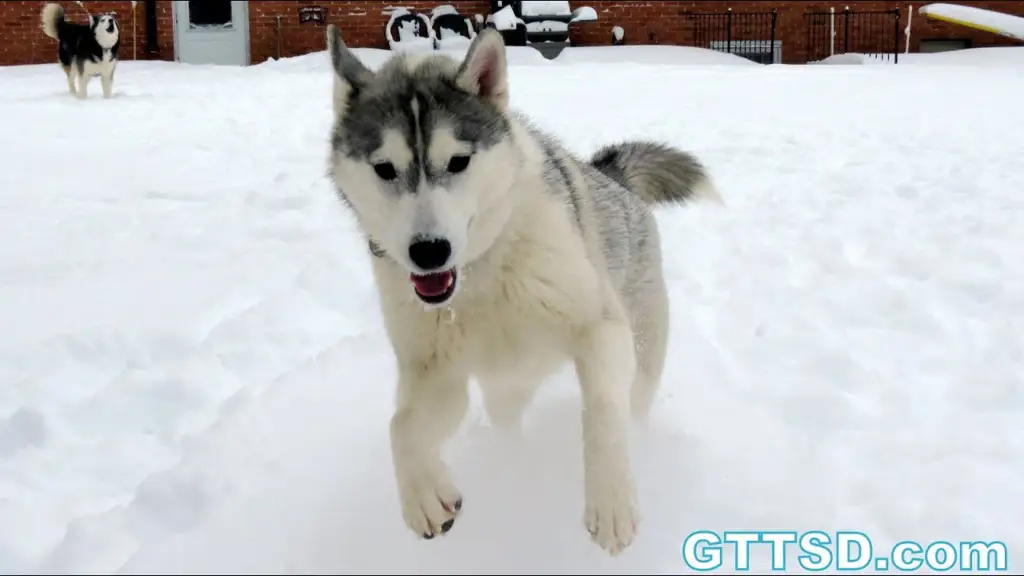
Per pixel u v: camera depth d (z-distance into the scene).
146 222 4.41
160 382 2.90
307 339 3.29
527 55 12.50
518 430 2.56
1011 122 6.67
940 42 14.65
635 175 2.94
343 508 2.11
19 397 2.84
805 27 14.66
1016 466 2.25
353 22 14.09
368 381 2.86
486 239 2.09
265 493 2.18
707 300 3.59
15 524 2.20
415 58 2.35
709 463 2.28
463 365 2.23
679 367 3.01
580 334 2.17
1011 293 3.43
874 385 2.79
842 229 4.24
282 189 5.00
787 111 7.45
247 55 14.09
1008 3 14.48
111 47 8.77
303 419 2.59
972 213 4.38
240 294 3.64
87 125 6.91
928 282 3.58
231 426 2.54
